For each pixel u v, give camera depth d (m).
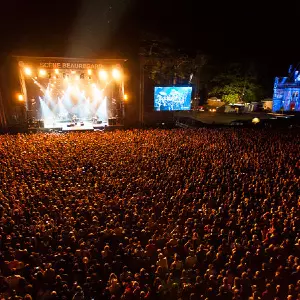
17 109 41.75
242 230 12.78
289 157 23.34
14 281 9.34
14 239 11.67
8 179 18.23
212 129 37.19
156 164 21.47
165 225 13.09
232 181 18.69
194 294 8.59
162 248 11.67
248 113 62.50
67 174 19.61
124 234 12.30
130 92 45.12
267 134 33.47
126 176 19.23
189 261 10.55
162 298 8.98
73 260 10.53
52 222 13.20
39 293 9.16
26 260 10.70
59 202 14.98
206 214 14.07
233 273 10.05
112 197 16.14
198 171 20.25
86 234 12.42
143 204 15.15
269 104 65.69
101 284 9.28
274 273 10.00
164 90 45.28
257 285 9.47
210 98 70.31
